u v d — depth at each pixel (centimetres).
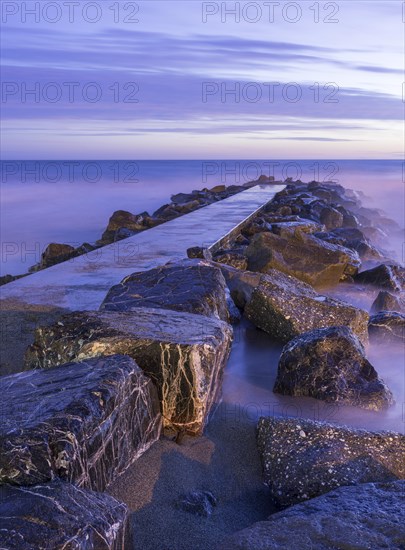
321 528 279
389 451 386
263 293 656
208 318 495
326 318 642
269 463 385
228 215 1548
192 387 405
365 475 370
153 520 325
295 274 962
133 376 373
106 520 253
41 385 357
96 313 478
